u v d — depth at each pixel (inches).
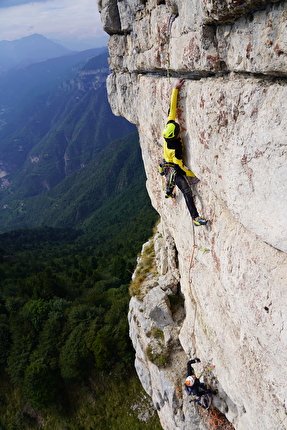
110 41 342.0
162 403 388.8
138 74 307.0
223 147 155.2
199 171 192.2
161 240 505.0
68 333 887.1
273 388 154.0
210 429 313.1
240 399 204.7
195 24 149.1
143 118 304.2
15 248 3346.5
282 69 110.2
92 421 749.3
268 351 147.9
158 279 451.5
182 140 204.2
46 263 2455.7
